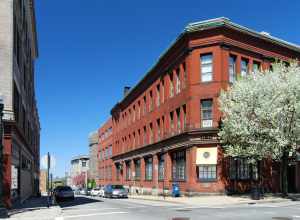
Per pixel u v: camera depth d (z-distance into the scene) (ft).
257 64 139.03
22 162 118.42
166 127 158.40
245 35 134.31
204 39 130.52
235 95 115.65
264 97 111.96
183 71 141.49
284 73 118.01
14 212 77.05
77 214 74.74
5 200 83.10
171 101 152.76
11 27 89.25
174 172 148.97
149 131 185.06
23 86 127.54
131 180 215.92
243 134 112.16
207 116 128.98
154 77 177.06
